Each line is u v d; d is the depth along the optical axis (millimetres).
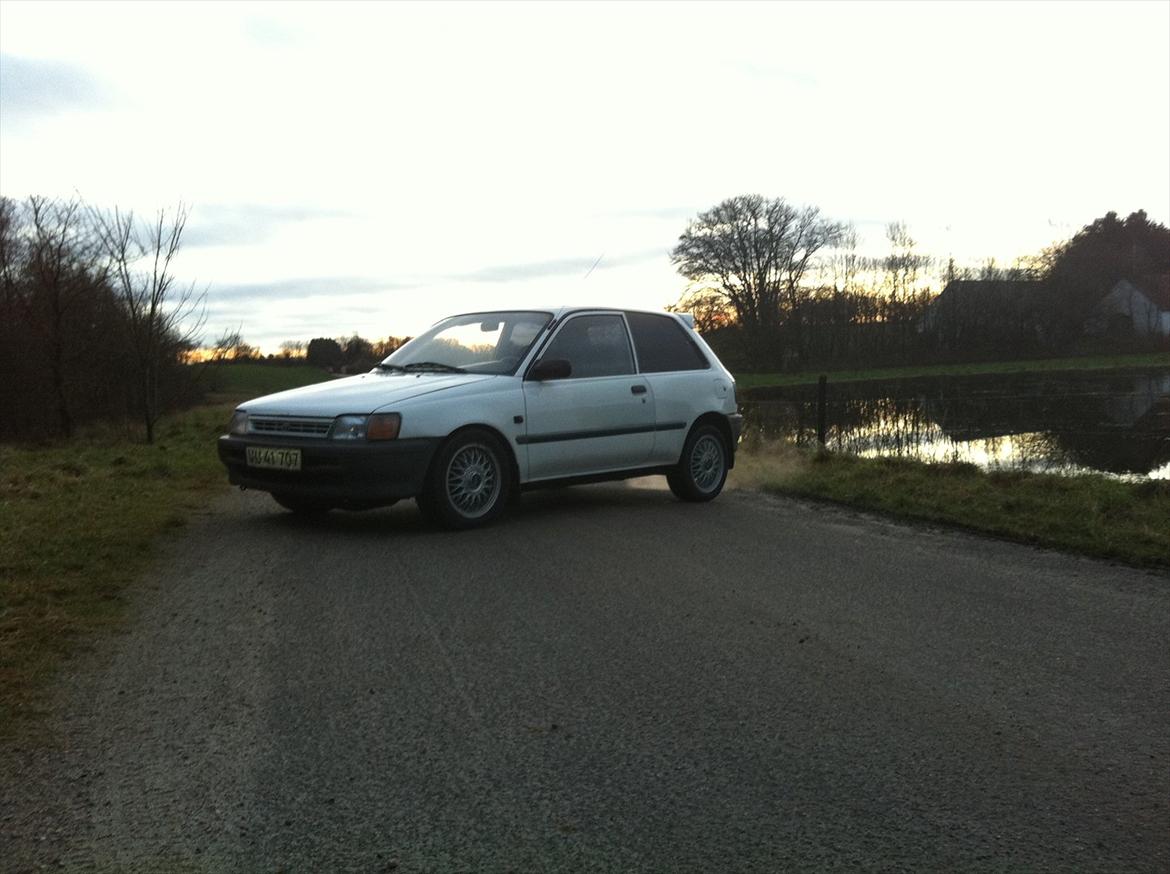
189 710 3898
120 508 8375
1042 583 6090
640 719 3828
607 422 8602
